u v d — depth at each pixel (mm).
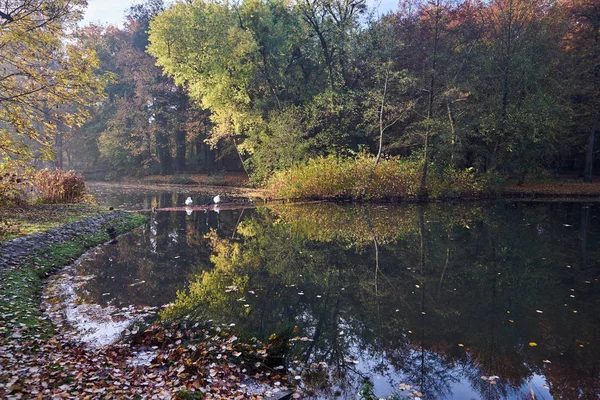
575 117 35281
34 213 16531
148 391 4613
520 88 30906
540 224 19344
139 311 8078
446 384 5770
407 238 16484
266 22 30375
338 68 32500
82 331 6906
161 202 28828
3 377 4469
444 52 27984
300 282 10750
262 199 30125
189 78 31781
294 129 29484
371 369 6168
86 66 14375
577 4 33969
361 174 27719
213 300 9094
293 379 5629
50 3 13727
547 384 5758
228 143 45562
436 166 28797
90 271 11133
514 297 9617
